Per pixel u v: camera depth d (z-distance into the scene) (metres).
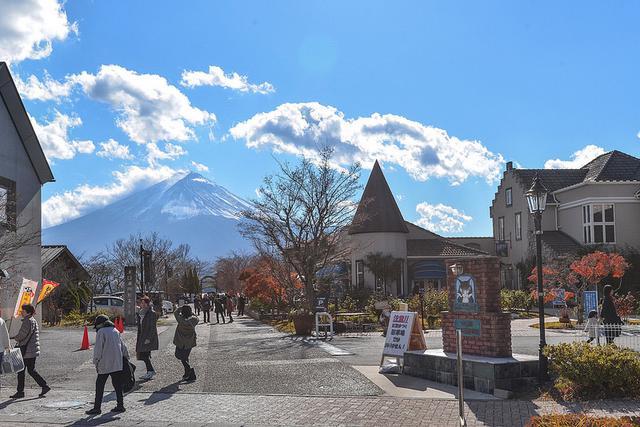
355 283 46.19
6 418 10.08
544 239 40.81
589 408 9.84
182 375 14.39
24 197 26.75
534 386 11.41
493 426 8.97
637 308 30.92
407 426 9.07
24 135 26.52
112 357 10.45
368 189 47.50
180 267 77.12
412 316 13.91
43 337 24.66
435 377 12.70
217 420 9.73
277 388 12.40
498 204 48.75
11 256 23.19
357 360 16.17
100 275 59.56
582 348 11.12
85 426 9.47
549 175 45.00
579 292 28.23
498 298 12.30
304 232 30.17
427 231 53.59
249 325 33.34
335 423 9.36
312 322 24.98
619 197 38.72
